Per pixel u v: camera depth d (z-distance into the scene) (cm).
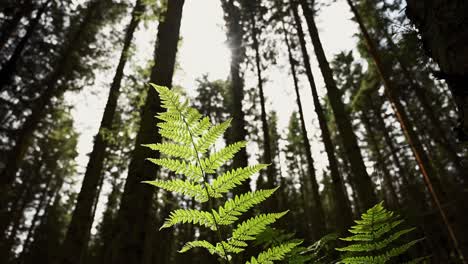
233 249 133
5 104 1405
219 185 136
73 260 913
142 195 378
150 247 2019
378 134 2488
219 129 138
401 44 580
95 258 2503
